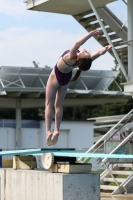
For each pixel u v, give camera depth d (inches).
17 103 3152.1
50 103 802.2
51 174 872.3
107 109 5344.5
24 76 2829.7
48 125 810.8
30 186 923.4
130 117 1529.3
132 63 1562.5
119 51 1695.4
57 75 776.9
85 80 3043.8
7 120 3218.5
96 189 877.8
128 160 1486.2
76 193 857.5
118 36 1761.8
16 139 3211.1
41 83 2920.8
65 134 3513.8
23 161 1001.5
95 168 2020.2
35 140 3339.1
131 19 1594.5
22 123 3289.9
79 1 1680.6
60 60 762.2
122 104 5241.1
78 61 733.9
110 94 2977.4
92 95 3031.5
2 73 2741.1
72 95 2984.7
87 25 1855.3
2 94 2768.2
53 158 887.1
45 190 884.0
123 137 1691.7
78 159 1459.2
